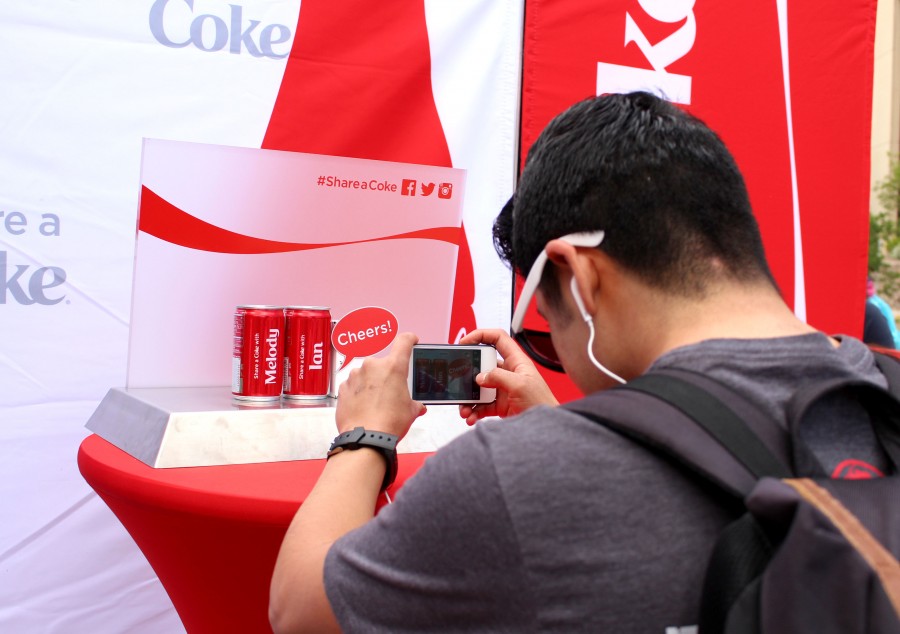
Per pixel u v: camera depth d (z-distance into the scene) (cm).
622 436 47
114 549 128
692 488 46
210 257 100
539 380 87
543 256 60
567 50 154
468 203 150
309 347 91
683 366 49
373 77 140
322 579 53
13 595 122
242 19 131
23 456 121
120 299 127
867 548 40
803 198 176
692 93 165
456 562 46
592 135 57
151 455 78
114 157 125
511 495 45
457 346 89
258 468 78
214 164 98
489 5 149
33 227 120
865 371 52
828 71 177
